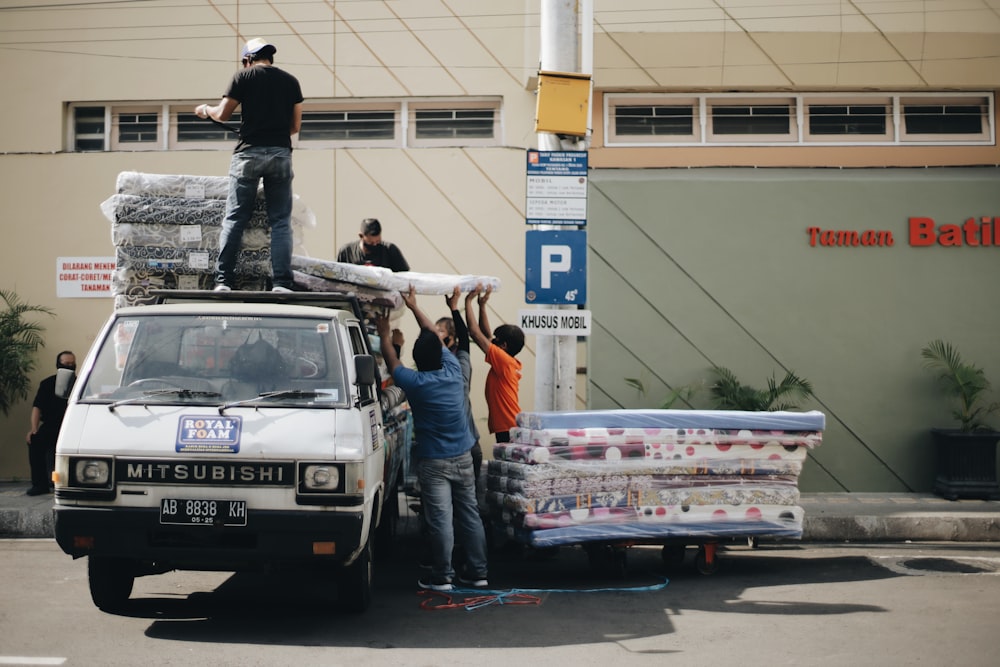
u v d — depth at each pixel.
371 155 13.29
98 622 6.95
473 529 8.12
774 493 8.69
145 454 6.45
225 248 8.14
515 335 9.41
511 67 13.29
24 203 13.36
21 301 13.33
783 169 13.22
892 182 13.05
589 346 13.11
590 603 7.72
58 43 13.42
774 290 13.09
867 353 13.05
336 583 7.88
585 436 8.20
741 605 7.67
